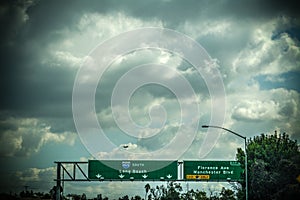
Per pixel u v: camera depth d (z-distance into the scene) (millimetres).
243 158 66438
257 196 63531
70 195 141625
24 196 143750
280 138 67125
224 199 104688
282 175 62188
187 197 124125
